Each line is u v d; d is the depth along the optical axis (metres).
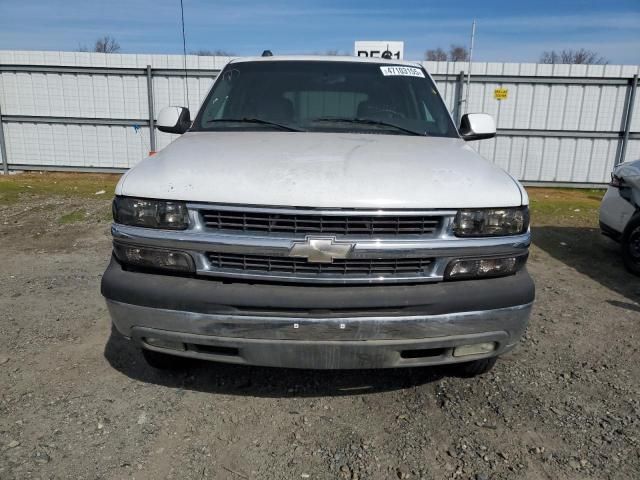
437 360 2.66
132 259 2.62
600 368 3.49
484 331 2.57
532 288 2.63
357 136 3.38
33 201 9.59
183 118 3.96
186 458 2.53
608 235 6.33
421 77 4.14
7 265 5.66
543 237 7.57
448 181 2.62
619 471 2.46
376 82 3.97
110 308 2.65
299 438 2.70
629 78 12.42
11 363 3.40
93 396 3.04
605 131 12.80
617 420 2.88
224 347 2.58
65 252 6.23
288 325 2.45
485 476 2.42
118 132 13.62
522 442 2.67
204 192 2.53
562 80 12.55
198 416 2.87
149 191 2.59
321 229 2.47
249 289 2.48
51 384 3.16
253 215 2.49
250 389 3.15
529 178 13.23
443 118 3.81
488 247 2.55
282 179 2.54
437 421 2.85
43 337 3.80
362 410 2.95
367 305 2.44
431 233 2.53
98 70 13.21
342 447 2.63
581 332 4.10
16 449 2.54
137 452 2.56
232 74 4.08
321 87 3.88
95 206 9.12
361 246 2.45
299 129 3.55
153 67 13.15
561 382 3.29
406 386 3.21
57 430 2.71
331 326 2.45
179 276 2.59
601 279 5.59
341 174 2.58
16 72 13.31
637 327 4.24
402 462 2.52
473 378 3.30
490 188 2.63
